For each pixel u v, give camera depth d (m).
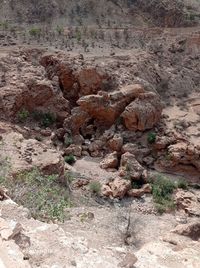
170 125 43.34
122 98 42.25
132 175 35.84
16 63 43.66
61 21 57.78
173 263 10.47
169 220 29.72
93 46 52.22
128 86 43.16
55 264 9.00
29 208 14.07
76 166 37.72
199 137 42.00
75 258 9.44
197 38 58.72
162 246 11.31
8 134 33.28
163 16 61.94
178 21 61.72
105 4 61.72
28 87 41.19
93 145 40.94
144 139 41.66
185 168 39.38
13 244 8.80
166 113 45.81
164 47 56.12
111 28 57.69
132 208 31.28
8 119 39.59
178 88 50.81
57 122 42.75
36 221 11.02
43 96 42.03
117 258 10.09
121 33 56.72
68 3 60.69
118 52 51.78
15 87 40.38
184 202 32.78
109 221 26.00
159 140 40.59
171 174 39.41
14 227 9.51
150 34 57.84
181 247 11.70
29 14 57.72
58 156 30.50
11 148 30.09
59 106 43.03
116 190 32.84
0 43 48.56
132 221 26.91
